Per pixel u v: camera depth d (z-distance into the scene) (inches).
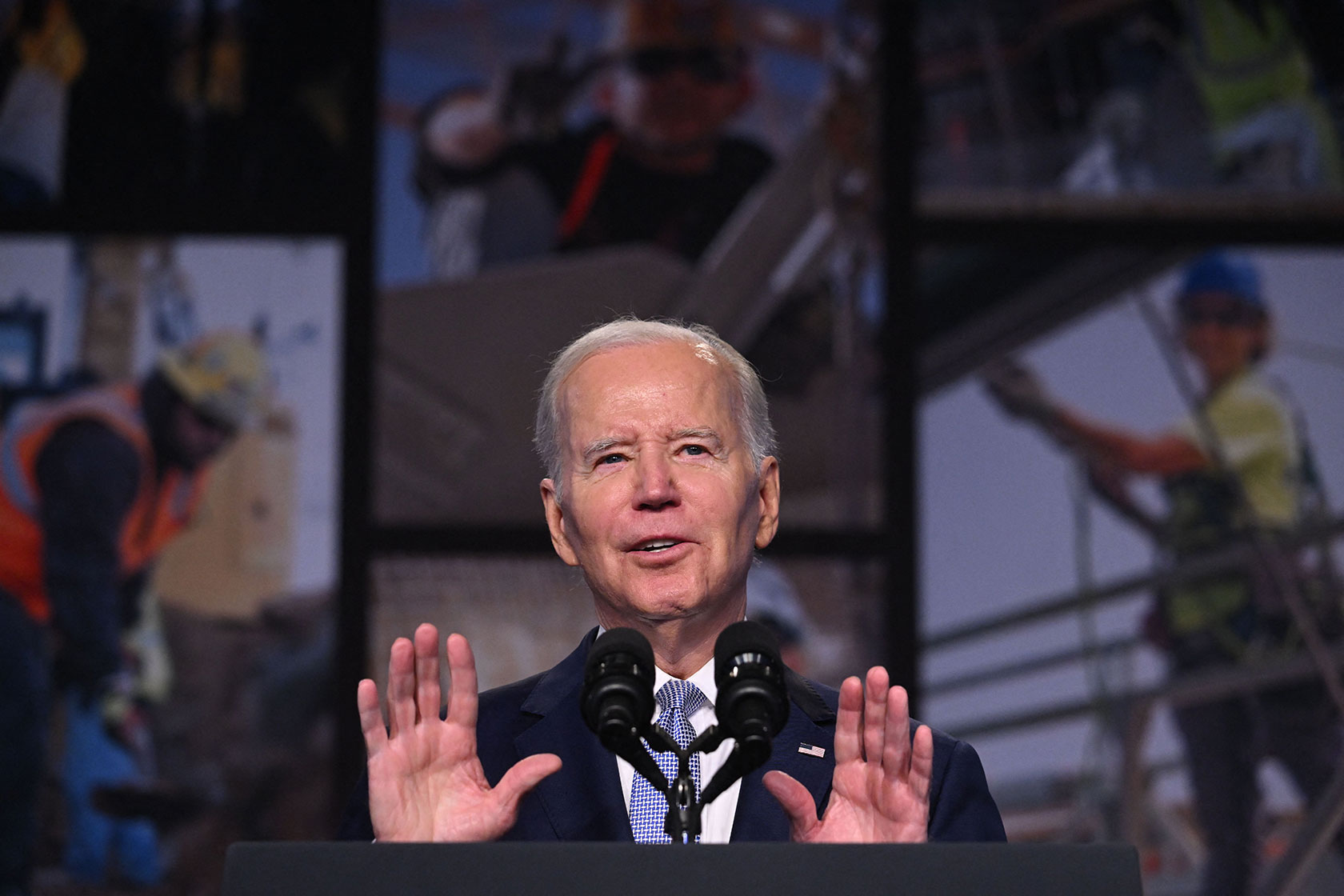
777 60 265.6
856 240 259.4
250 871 61.0
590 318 255.3
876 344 255.4
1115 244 261.9
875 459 251.6
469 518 249.6
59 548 246.2
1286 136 263.7
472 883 60.5
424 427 252.7
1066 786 243.3
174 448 250.8
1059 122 265.1
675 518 85.0
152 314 255.4
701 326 94.7
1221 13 267.6
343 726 242.4
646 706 70.9
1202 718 243.8
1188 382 256.2
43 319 254.1
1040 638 247.8
